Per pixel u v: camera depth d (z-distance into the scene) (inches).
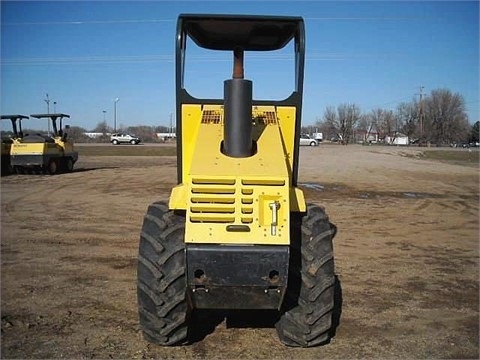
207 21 189.2
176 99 184.2
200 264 144.4
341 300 239.9
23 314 213.6
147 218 172.7
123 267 289.6
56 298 234.4
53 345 182.9
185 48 189.6
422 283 270.7
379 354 181.6
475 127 3882.9
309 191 671.1
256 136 174.7
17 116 885.2
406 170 1031.6
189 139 183.8
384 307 231.6
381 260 318.3
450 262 317.1
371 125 4475.9
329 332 194.4
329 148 2290.8
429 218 480.4
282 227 147.3
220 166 157.5
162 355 175.2
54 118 932.6
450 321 216.5
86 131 4493.1
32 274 273.6
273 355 176.4
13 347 181.2
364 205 555.2
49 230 394.6
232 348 181.5
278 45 223.1
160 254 165.3
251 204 149.3
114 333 193.8
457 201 602.5
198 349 180.2
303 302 167.5
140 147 2230.6
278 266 144.9
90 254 319.3
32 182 748.0
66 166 934.4
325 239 170.7
